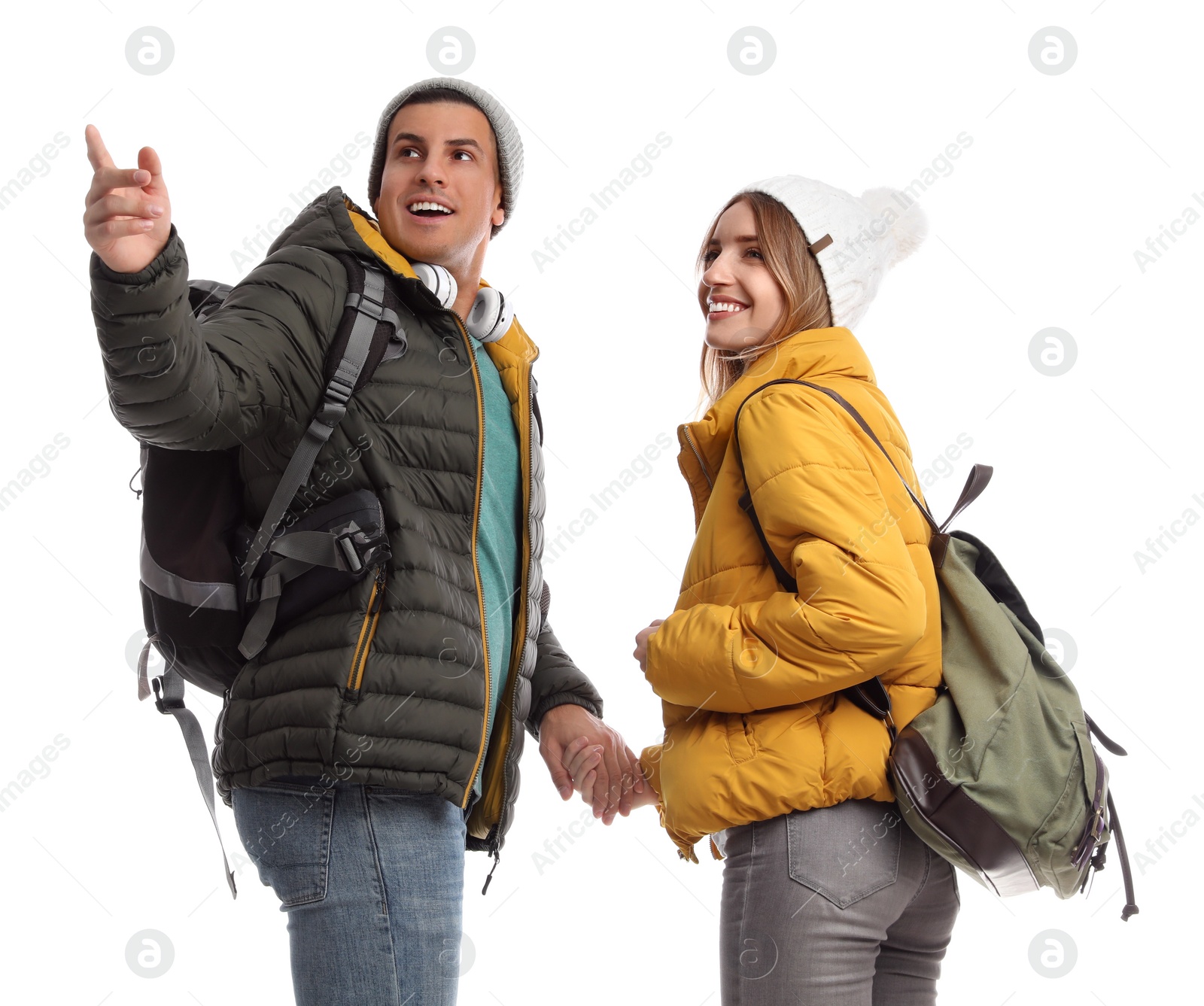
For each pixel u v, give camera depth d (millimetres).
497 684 1763
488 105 1895
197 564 1566
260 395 1483
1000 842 1482
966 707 1550
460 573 1619
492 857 1845
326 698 1490
